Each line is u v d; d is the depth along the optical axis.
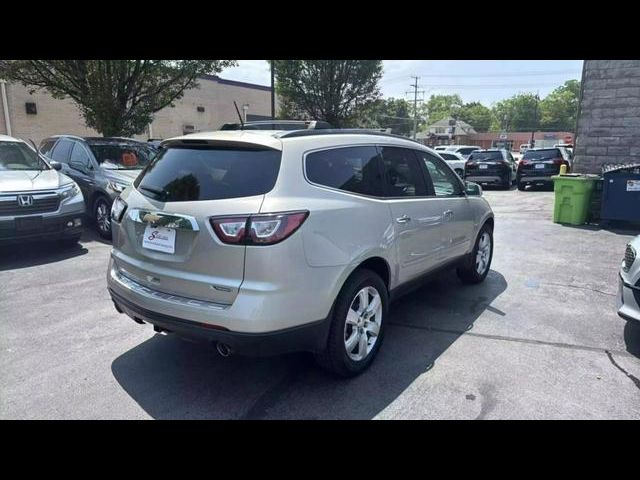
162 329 3.10
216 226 2.77
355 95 19.77
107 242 7.68
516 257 6.98
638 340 4.02
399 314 4.65
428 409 3.00
